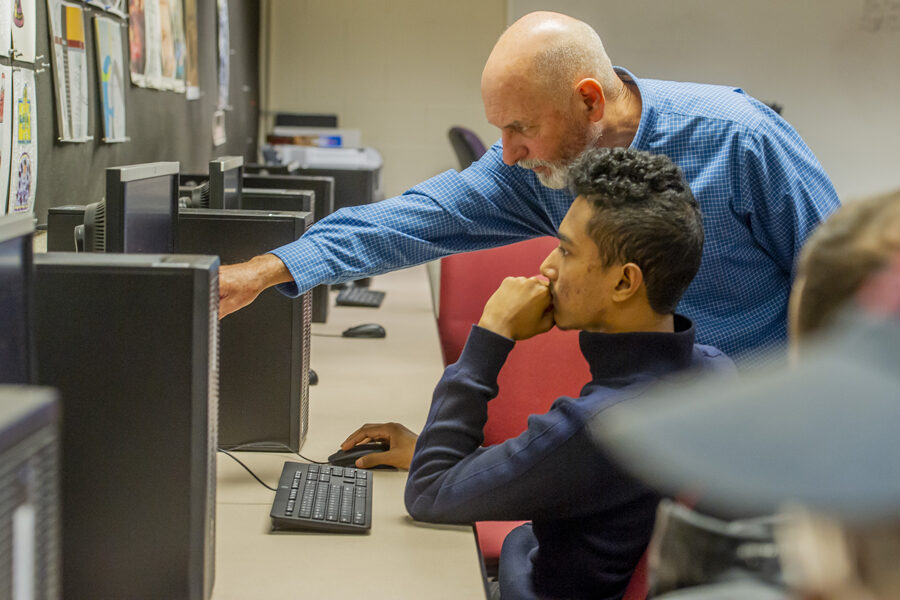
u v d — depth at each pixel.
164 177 1.42
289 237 1.62
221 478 1.48
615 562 1.19
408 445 1.57
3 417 0.52
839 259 0.38
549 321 1.31
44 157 2.03
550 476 1.14
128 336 0.99
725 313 1.68
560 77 1.54
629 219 1.13
